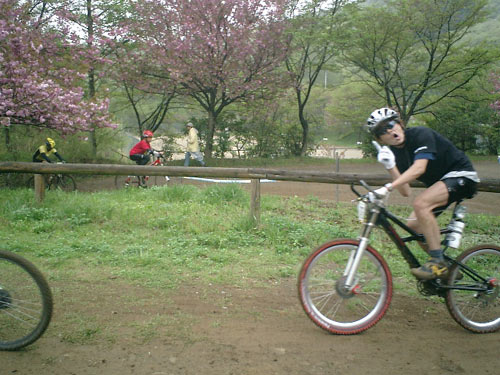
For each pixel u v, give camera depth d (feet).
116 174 24.62
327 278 11.37
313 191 41.65
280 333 11.53
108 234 21.74
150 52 61.93
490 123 87.66
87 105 43.11
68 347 10.57
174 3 60.03
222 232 21.86
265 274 16.55
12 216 23.85
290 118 87.86
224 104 69.72
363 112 88.99
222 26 61.77
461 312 12.14
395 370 9.91
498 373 9.93
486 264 12.37
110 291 14.37
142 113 80.89
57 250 18.51
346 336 11.44
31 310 10.32
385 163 11.13
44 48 45.24
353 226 25.31
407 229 11.80
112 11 62.28
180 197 31.09
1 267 10.48
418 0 69.97
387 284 11.59
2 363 9.83
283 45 65.82
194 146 56.29
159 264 17.33
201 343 10.87
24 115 38.91
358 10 71.00
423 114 97.96
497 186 18.67
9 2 40.55
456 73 74.18
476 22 72.69
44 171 25.31
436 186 11.38
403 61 79.71
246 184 45.80
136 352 10.37
